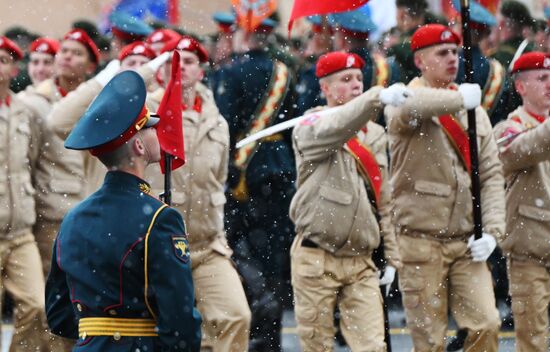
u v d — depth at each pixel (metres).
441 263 17.78
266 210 21.98
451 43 18.02
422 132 17.66
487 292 17.72
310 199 17.19
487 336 17.59
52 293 12.65
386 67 22.27
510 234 18.89
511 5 23.94
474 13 22.77
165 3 26.36
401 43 22.56
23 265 17.34
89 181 18.08
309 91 21.72
